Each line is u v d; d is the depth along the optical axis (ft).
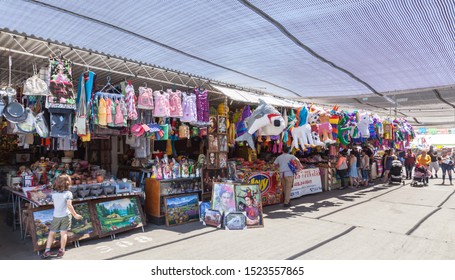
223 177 24.25
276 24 13.79
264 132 23.15
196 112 21.75
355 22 13.56
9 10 12.01
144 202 22.26
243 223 19.56
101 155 31.12
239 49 16.99
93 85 17.01
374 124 39.27
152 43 15.94
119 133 19.95
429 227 19.92
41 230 15.70
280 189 29.25
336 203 28.78
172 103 20.47
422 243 16.72
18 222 20.13
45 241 15.53
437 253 15.16
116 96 17.75
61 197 14.99
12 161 28.84
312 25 13.79
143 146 24.26
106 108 17.16
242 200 20.25
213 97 28.86
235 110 30.42
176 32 14.53
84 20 13.07
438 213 24.03
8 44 16.06
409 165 50.06
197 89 22.50
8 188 20.08
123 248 15.99
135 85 25.02
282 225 20.57
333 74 22.34
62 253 14.82
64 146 21.35
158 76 23.22
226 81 25.03
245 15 12.85
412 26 13.83
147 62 19.21
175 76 23.36
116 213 18.44
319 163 38.60
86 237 16.75
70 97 15.74
